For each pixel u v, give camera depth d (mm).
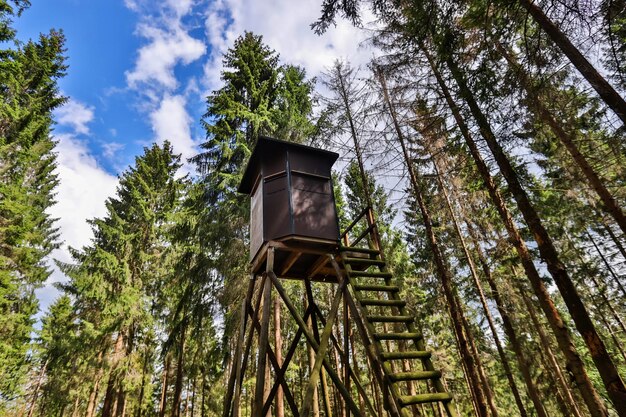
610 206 8836
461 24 6980
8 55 15047
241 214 12727
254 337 13984
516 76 6410
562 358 15023
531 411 20031
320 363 4820
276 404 11102
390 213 15859
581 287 15711
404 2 6723
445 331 17266
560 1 5555
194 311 13047
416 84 8570
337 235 6309
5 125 16156
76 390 16609
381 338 4699
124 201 21562
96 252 16453
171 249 17641
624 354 16453
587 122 8898
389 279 5918
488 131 7383
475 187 13008
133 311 15625
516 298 12969
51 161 20625
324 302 18125
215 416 17250
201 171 14727
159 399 28641
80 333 16766
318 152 7012
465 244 13367
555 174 12766
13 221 15234
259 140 6680
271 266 5719
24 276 18094
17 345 18703
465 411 21016
